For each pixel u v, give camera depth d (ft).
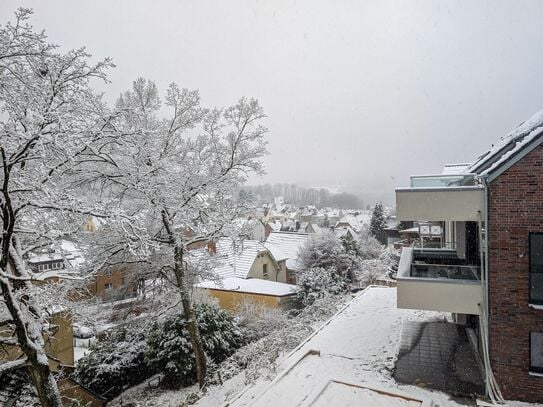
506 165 25.52
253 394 27.71
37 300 26.45
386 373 30.14
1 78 23.75
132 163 34.53
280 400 26.08
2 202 22.70
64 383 36.19
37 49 24.12
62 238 32.24
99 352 43.52
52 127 24.29
